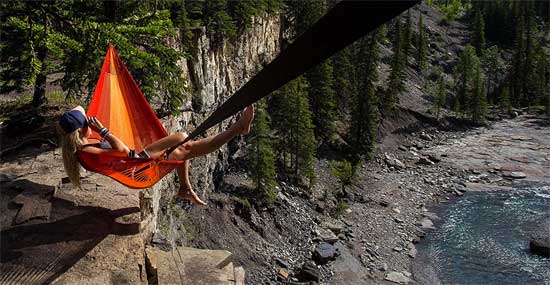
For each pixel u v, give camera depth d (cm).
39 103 1299
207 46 4447
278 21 7481
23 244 570
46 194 671
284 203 4675
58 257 555
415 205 5228
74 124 536
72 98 1384
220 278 640
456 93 10162
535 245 4153
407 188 5694
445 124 8400
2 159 829
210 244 3753
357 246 4184
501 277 3781
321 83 6391
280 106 5341
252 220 4206
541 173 6172
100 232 602
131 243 594
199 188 4034
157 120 693
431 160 6725
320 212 4750
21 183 702
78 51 1048
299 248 4062
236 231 4022
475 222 4806
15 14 1053
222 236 3884
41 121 1038
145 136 690
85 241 585
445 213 5047
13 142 931
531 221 4784
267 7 6700
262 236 4119
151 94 1362
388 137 7544
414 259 4066
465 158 6769
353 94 7175
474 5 15475
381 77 9438
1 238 579
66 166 551
